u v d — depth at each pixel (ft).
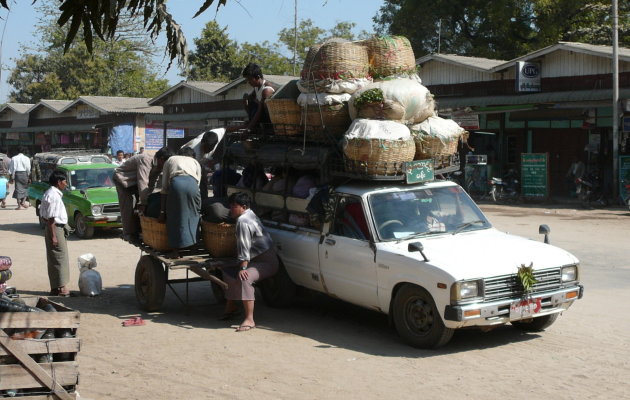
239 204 26.86
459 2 127.24
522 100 79.87
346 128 27.35
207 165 33.78
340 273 26.17
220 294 31.94
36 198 60.34
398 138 25.17
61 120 157.17
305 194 28.19
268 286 30.30
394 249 24.12
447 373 21.15
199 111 119.03
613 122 71.92
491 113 87.51
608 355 22.85
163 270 29.99
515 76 81.41
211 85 120.47
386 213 25.53
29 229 60.39
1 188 78.43
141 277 30.73
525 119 84.74
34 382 16.22
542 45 121.49
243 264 26.45
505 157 90.33
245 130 32.81
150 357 23.25
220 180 33.81
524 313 22.98
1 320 16.80
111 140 132.77
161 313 30.09
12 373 16.03
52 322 17.35
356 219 25.85
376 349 23.89
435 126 26.53
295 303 31.42
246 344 24.76
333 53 26.76
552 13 119.44
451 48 135.03
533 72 79.71
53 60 186.29
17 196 77.46
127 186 31.30
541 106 79.00
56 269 33.58
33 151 171.01
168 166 28.32
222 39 180.55
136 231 31.89
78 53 179.11
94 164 58.95
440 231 25.80
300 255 28.12
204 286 36.47
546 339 24.86
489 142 92.12
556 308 24.04
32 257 45.29
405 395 19.30
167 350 24.08
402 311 23.97
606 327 26.48
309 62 27.43
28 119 166.91
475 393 19.39
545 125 85.61
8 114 176.65
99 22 13.62
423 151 26.61
